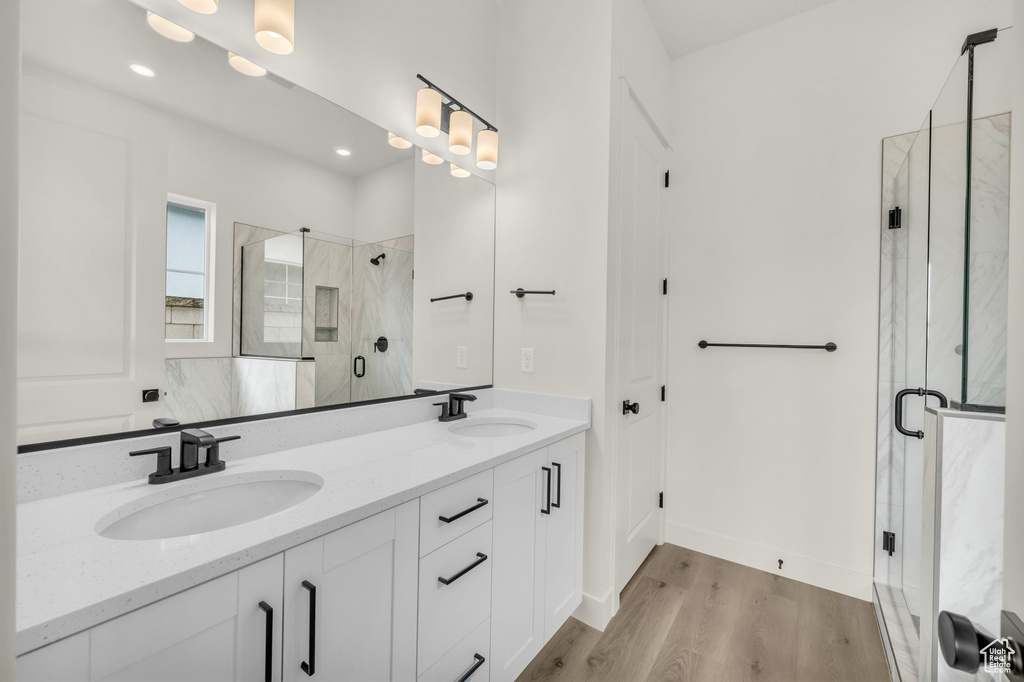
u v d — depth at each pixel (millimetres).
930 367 1359
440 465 1239
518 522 1470
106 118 1023
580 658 1675
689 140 2500
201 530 1057
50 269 945
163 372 1122
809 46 2176
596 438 1883
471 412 2043
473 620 1287
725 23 2275
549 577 1646
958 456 1130
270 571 810
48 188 942
